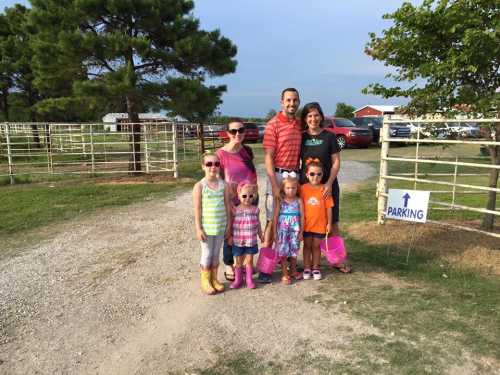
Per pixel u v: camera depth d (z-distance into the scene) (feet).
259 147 82.28
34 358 10.36
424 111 18.72
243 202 13.66
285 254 14.16
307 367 9.59
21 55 74.18
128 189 35.45
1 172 48.34
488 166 15.72
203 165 13.46
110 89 38.27
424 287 13.58
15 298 13.78
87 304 13.21
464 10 16.53
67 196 32.01
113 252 18.48
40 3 41.65
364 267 15.56
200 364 9.87
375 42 19.13
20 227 22.84
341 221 22.30
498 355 9.79
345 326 11.30
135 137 47.24
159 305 13.01
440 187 32.86
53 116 91.61
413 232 19.03
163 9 41.63
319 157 14.40
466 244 16.96
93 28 43.16
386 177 20.21
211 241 13.56
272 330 11.24
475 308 12.02
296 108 14.08
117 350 10.61
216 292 13.74
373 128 75.77
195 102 43.34
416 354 9.92
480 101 16.20
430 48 17.92
